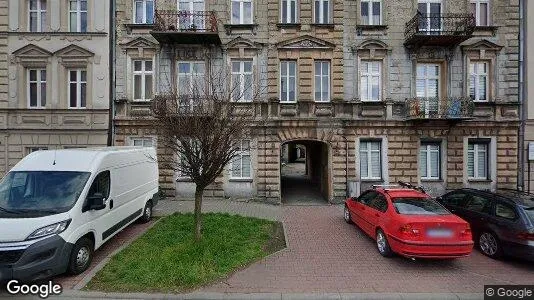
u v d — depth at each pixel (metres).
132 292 5.38
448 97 13.13
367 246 7.76
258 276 6.05
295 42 13.36
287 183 18.00
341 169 13.43
